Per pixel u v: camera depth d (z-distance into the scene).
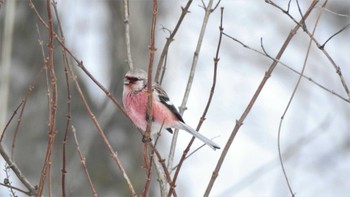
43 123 13.86
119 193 13.99
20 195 13.43
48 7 7.53
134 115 9.75
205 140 8.96
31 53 13.87
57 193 13.52
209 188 8.12
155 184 14.49
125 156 14.17
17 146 13.73
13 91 13.76
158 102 9.55
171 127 9.68
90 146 14.05
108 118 13.05
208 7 9.41
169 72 15.16
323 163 17.22
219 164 8.20
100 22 15.00
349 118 18.03
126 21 9.72
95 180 13.87
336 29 19.09
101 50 15.02
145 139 8.01
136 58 13.81
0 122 9.37
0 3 8.21
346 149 17.59
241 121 8.29
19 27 13.82
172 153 9.29
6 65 9.78
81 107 14.07
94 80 8.09
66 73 7.98
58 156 13.77
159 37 14.91
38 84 13.87
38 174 13.64
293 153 14.44
